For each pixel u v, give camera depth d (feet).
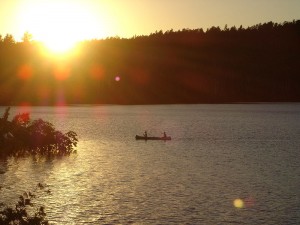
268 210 249.55
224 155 450.71
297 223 229.45
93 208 252.21
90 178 327.67
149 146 520.42
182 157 434.71
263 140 594.65
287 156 444.55
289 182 316.40
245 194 281.74
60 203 260.42
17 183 307.58
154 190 292.20
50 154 423.23
